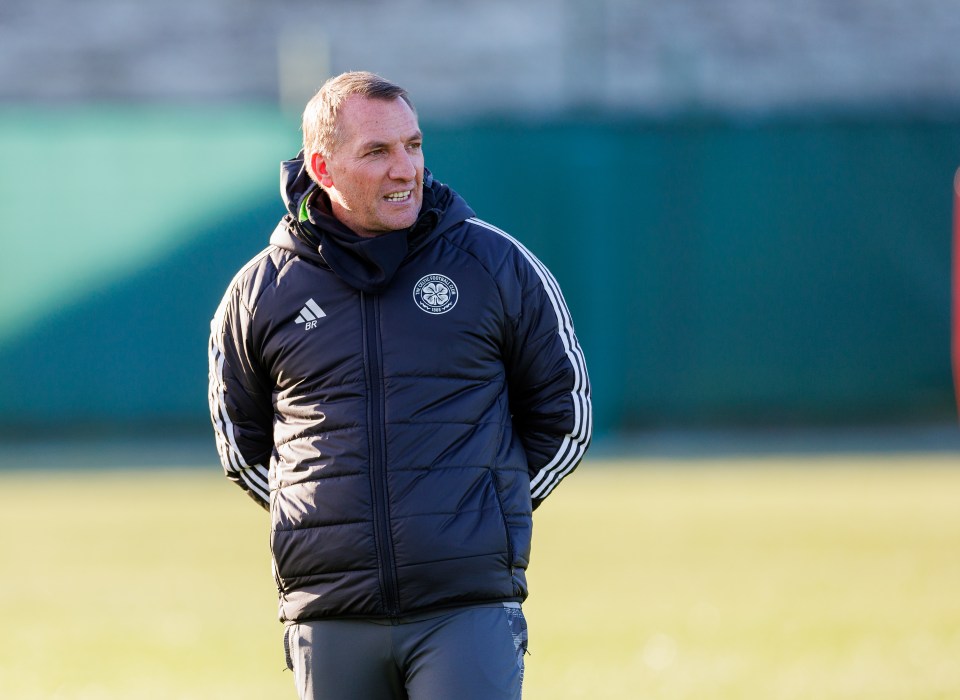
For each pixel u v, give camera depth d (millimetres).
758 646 23109
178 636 24719
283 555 12383
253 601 27594
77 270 54688
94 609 26969
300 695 12570
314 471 12227
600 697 20234
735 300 55844
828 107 72688
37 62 76562
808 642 23297
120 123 54469
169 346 54969
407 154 12273
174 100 76312
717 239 55625
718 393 55938
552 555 31922
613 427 55625
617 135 55188
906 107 70688
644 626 24766
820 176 55750
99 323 54906
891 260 56062
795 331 56062
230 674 22062
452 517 12047
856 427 56375
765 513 37000
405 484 12047
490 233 12883
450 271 12516
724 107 72625
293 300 12562
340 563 12086
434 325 12336
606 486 42656
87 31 77625
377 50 76125
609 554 31781
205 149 54656
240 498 40812
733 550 31984
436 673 12023
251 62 77125
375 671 12297
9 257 54531
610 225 55250
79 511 39094
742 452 50125
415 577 11984
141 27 78062
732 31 74188
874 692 20016
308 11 77625
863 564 29969
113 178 54531
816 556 30984
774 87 72938
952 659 21906
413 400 12188
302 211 12516
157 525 36500
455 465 12156
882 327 56219
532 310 12734
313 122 12414
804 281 55906
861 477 43375
